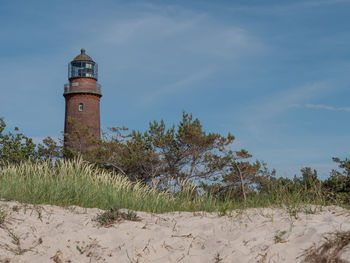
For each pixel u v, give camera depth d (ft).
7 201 23.30
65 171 32.42
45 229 18.71
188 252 15.67
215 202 27.25
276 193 24.84
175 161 72.43
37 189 27.02
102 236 17.69
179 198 30.53
